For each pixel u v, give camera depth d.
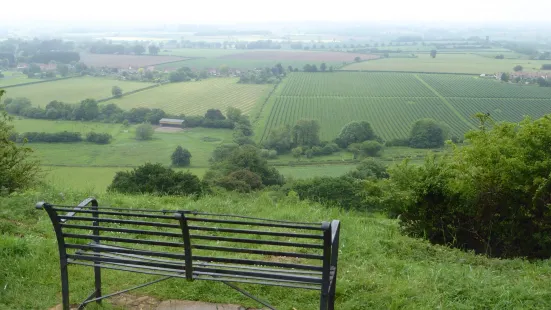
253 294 4.66
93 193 9.91
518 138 9.05
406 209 9.17
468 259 6.82
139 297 4.62
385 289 4.78
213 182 27.06
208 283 4.82
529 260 7.82
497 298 4.59
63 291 4.17
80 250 4.71
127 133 69.75
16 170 10.39
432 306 4.46
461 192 8.80
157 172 15.95
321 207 10.15
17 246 5.44
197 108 90.06
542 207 8.30
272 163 55.75
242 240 3.73
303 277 3.70
